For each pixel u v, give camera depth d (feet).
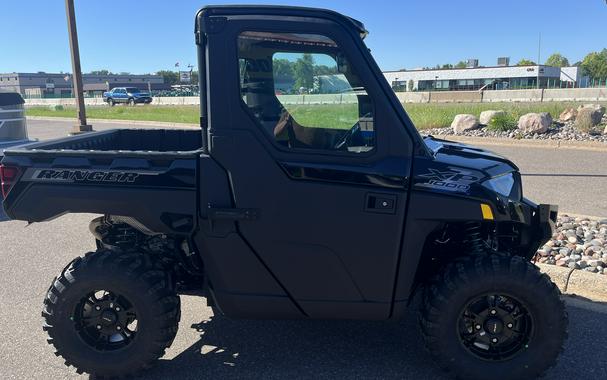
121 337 11.35
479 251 10.89
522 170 34.27
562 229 20.88
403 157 10.37
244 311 11.08
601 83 201.77
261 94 10.32
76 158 10.83
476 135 51.31
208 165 10.46
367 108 10.36
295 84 10.33
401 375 11.42
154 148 16.70
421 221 10.40
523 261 10.51
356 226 10.43
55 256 19.72
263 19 10.09
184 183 10.58
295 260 10.68
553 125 52.21
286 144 10.40
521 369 10.58
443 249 11.62
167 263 11.80
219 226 10.59
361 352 12.42
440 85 227.61
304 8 10.15
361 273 10.66
